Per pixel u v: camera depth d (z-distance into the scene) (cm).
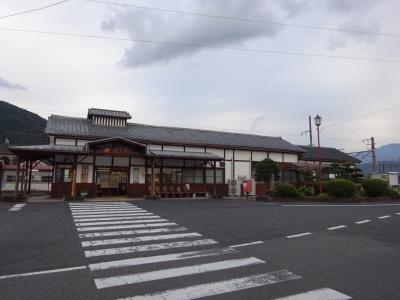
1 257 582
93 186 2098
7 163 3120
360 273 505
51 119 2328
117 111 2506
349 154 4038
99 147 2050
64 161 2047
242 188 2512
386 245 718
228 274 493
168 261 566
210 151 2558
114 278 471
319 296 409
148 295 408
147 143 2325
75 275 484
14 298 394
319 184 2272
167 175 2333
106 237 770
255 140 2945
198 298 400
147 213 1241
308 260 579
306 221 1088
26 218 1073
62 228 886
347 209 1527
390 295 415
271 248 673
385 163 5109
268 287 439
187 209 1421
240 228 921
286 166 2733
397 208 1608
